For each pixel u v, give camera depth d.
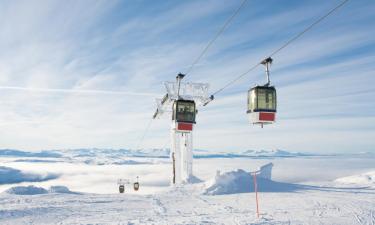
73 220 14.71
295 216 14.98
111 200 22.03
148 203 20.62
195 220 14.21
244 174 30.67
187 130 20.53
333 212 15.91
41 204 19.86
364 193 23.75
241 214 15.81
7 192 28.23
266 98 15.77
